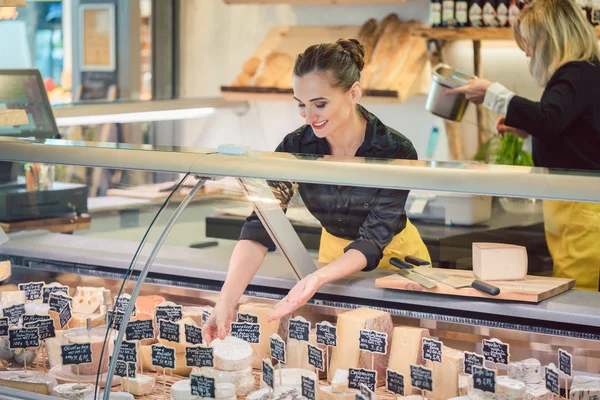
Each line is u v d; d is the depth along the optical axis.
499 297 1.80
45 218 2.01
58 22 5.13
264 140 5.12
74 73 5.17
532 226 2.09
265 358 1.83
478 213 2.04
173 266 1.99
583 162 3.29
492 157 4.08
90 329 1.89
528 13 3.32
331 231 1.94
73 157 1.91
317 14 4.85
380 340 1.75
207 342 1.87
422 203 2.05
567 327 1.75
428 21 4.51
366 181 1.65
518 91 4.44
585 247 2.10
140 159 1.85
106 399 1.82
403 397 1.74
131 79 5.07
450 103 3.56
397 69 4.29
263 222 1.90
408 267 1.97
